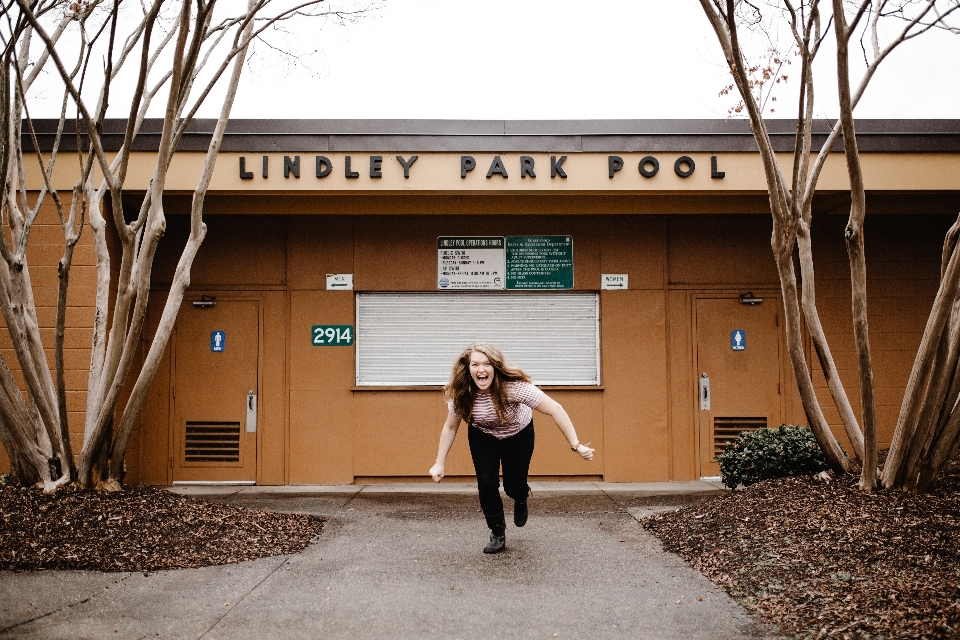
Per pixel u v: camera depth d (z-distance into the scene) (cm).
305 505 742
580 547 558
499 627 392
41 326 814
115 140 809
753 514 563
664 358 899
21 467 594
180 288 607
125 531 528
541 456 893
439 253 905
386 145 812
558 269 905
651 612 413
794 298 580
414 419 895
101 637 374
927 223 922
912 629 362
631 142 816
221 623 395
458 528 628
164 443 888
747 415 901
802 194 612
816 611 398
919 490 559
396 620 402
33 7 566
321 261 905
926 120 823
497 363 494
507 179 812
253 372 898
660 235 909
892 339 909
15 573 461
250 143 809
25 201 602
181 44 512
